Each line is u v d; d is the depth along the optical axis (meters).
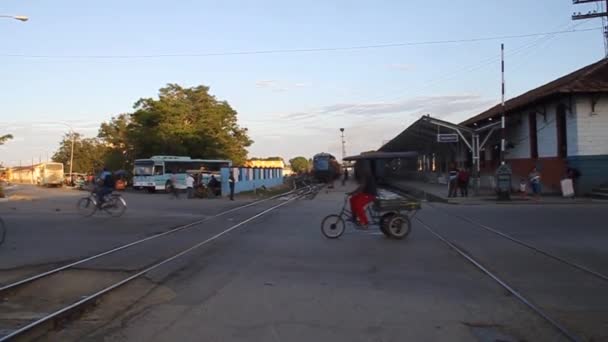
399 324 6.66
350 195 15.06
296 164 135.50
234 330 6.41
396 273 9.90
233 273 9.88
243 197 38.34
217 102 64.44
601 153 29.12
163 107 60.12
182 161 50.31
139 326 6.62
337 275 9.71
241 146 67.00
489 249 12.66
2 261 11.07
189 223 19.14
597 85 28.64
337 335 6.21
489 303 7.71
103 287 8.82
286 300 7.87
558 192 31.28
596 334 6.26
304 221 19.70
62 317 7.06
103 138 77.81
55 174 75.12
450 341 6.02
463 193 31.23
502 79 31.09
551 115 32.12
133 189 55.09
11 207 27.83
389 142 63.81
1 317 7.04
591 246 12.98
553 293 8.31
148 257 11.59
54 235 15.58
